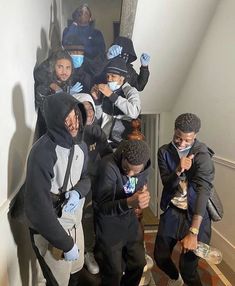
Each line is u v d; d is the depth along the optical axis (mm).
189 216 1507
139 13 2266
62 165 1096
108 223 1373
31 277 1590
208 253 1464
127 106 1797
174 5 2223
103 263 1434
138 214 1595
